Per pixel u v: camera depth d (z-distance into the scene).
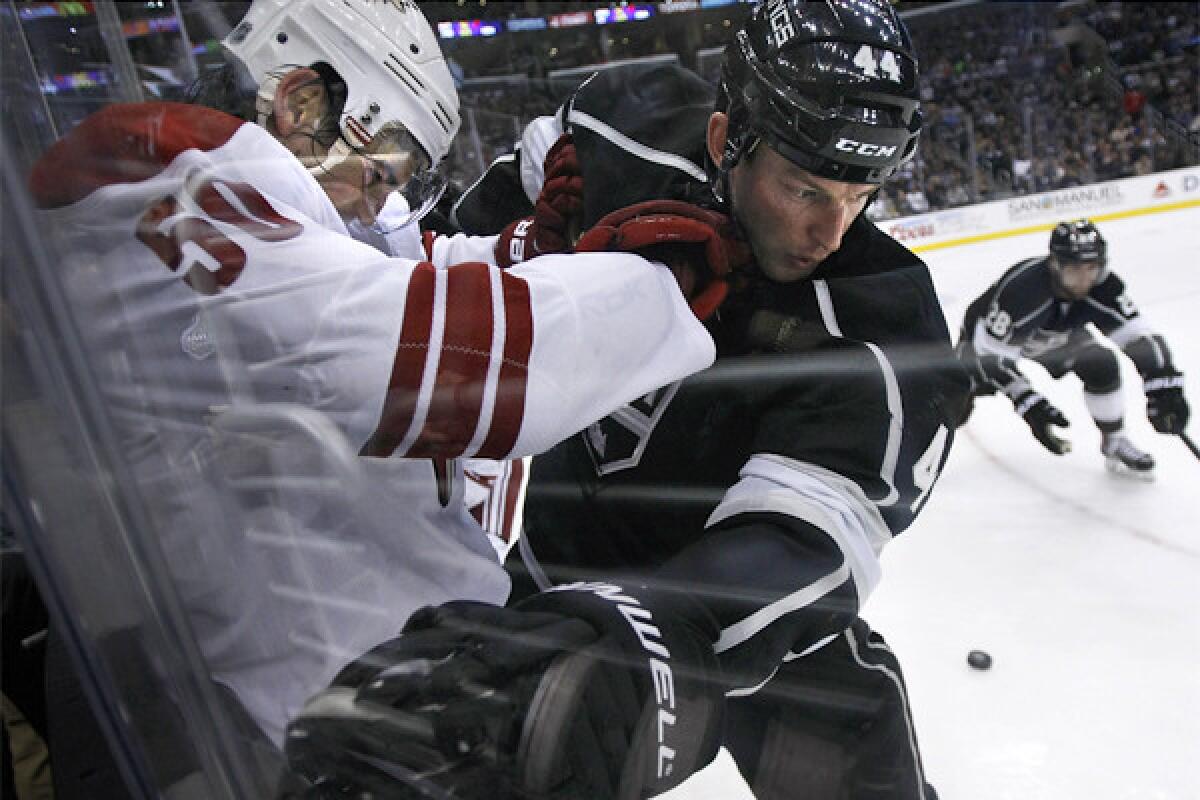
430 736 0.43
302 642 0.49
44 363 0.34
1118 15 8.26
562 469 0.98
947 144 7.99
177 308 0.45
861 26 0.69
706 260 0.67
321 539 0.52
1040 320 2.48
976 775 1.18
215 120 0.52
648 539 0.91
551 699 0.44
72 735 0.59
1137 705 1.26
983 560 1.80
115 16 0.53
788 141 0.69
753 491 0.68
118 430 0.37
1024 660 1.44
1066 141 7.98
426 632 0.49
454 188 1.35
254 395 0.48
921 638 1.54
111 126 0.47
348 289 0.49
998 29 8.49
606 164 0.96
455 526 0.69
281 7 0.67
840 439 0.70
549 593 0.55
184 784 0.41
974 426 2.85
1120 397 2.35
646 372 0.59
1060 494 2.18
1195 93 7.95
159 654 0.39
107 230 0.43
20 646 0.65
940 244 6.58
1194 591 1.56
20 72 0.45
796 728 0.83
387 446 0.52
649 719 0.49
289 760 0.44
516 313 0.53
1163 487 2.16
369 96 0.69
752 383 0.76
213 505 0.45
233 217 0.48
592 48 4.46
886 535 0.72
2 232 0.32
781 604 0.61
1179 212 5.89
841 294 0.77
